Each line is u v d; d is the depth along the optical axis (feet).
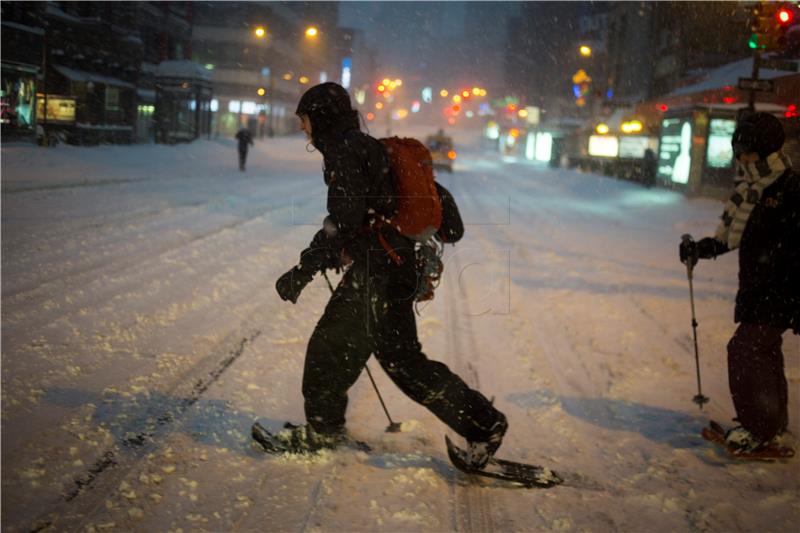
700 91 88.28
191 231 36.42
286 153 157.58
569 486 11.43
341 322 11.16
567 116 236.02
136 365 15.69
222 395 14.30
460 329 20.84
